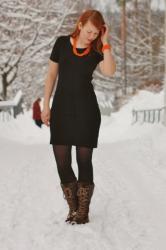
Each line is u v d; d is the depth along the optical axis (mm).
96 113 4113
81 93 4043
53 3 31469
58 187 5898
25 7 30188
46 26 31344
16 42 30297
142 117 24016
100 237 3770
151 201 5105
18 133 20500
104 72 4074
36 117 20219
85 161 4141
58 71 4152
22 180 6461
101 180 6336
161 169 7188
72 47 4055
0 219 4391
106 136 23219
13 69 32031
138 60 48750
